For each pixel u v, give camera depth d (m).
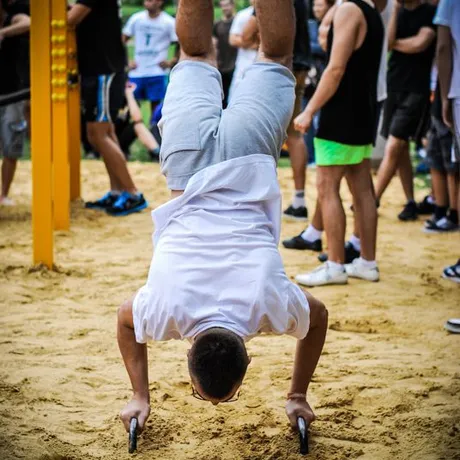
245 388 5.23
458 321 6.35
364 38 7.12
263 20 4.20
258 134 4.07
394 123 9.94
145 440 4.52
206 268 3.90
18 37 10.06
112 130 10.58
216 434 4.61
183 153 4.06
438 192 9.98
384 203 11.62
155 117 13.57
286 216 10.33
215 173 4.00
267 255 3.96
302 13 9.74
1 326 6.30
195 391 4.09
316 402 4.99
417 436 4.59
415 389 5.19
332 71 7.09
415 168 14.36
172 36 14.86
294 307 4.00
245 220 4.03
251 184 4.06
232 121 4.07
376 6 7.34
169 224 4.09
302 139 10.18
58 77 9.09
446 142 9.45
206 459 4.33
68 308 6.82
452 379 5.38
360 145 7.30
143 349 4.41
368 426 4.70
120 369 5.52
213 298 3.88
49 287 7.38
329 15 8.52
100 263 8.20
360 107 7.23
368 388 5.21
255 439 4.54
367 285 7.63
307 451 4.38
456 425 4.70
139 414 4.39
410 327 6.46
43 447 4.36
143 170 13.82
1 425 4.62
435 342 6.12
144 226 9.93
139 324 4.04
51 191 7.75
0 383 5.18
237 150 4.03
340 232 7.52
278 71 4.22
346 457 4.36
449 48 7.11
